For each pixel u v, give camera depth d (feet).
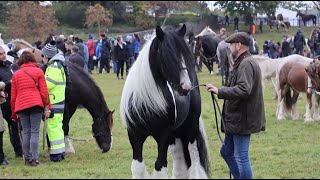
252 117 22.00
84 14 203.21
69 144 35.91
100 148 35.53
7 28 90.63
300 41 95.50
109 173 29.25
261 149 36.29
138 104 23.04
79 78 34.65
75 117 53.16
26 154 31.48
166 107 22.82
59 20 202.69
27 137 31.22
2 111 33.58
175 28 23.13
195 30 199.41
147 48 22.75
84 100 34.71
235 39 22.24
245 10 202.80
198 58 92.99
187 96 24.20
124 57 85.76
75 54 53.11
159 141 23.73
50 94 32.78
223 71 72.84
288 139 40.29
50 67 32.94
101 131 35.19
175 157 25.96
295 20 199.72
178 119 23.66
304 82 47.47
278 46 103.91
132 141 23.93
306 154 34.65
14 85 30.63
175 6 210.38
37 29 141.38
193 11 227.61
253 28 177.68
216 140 40.01
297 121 48.93
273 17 198.39
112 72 99.60
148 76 22.59
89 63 96.94
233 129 22.16
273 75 63.05
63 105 33.24
